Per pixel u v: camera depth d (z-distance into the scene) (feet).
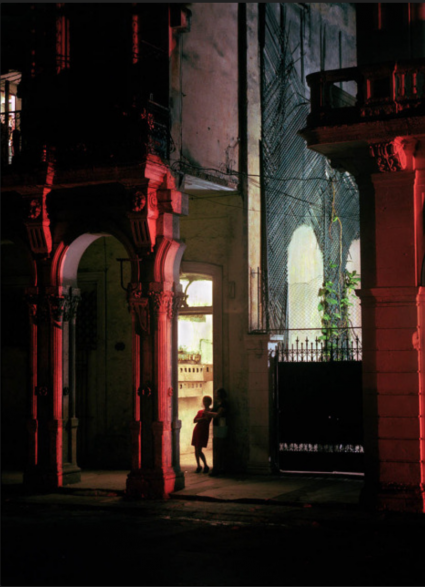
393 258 41.55
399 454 40.86
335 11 70.03
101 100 50.55
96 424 59.21
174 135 49.60
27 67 52.90
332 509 41.83
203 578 28.27
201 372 66.39
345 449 51.37
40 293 50.90
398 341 41.24
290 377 52.90
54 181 49.42
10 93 57.77
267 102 57.67
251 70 56.59
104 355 59.52
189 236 56.80
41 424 50.44
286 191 59.82
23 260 62.75
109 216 49.16
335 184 68.23
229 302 55.16
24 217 50.67
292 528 37.68
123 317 59.16
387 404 41.27
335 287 67.87
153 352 47.42
